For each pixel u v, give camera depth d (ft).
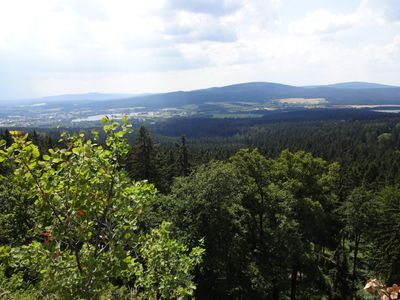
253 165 86.33
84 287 16.75
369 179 203.72
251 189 85.61
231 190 77.36
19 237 55.77
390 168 230.07
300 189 89.40
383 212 97.96
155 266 25.58
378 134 433.07
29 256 16.78
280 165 90.89
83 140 18.86
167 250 25.80
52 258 16.96
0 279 21.49
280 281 79.71
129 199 19.29
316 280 102.68
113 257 17.69
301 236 82.28
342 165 214.69
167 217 72.74
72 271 17.80
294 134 520.83
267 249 84.12
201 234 71.31
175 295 26.03
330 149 315.99
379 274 90.38
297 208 84.69
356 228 97.66
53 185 17.30
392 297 8.77
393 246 83.97
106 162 18.71
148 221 55.26
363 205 96.99
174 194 77.51
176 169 165.48
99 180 18.54
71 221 18.16
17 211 55.31
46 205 17.24
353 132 468.75
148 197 20.36
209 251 72.28
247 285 81.30
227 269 77.71
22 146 16.80
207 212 71.82
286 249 78.18
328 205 109.81
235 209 78.95
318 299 92.53
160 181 136.98
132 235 19.07
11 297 22.61
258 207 87.71
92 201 17.95
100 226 18.89
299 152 92.79
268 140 490.90
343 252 114.93
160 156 159.74
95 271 16.89
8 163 16.34
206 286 79.66
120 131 19.02
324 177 92.58
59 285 16.76
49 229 17.52
